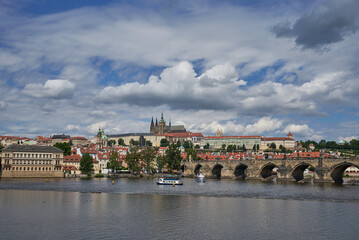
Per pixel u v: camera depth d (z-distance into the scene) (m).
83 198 127.06
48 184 188.38
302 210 103.56
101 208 104.81
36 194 138.00
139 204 113.62
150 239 71.38
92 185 186.38
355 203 118.06
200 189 171.12
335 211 101.94
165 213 97.56
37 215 92.44
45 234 73.75
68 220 86.75
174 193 149.75
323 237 73.62
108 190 159.62
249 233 76.38
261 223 85.56
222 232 76.94
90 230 77.31
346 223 85.69
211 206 110.69
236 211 101.56
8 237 71.50
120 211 99.94
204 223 85.19
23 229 77.50
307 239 72.25
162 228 79.88
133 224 83.25
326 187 183.00
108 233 75.12
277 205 113.44
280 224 84.56
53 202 115.88
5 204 110.38
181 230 78.31
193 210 102.81
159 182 199.75
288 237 73.50
